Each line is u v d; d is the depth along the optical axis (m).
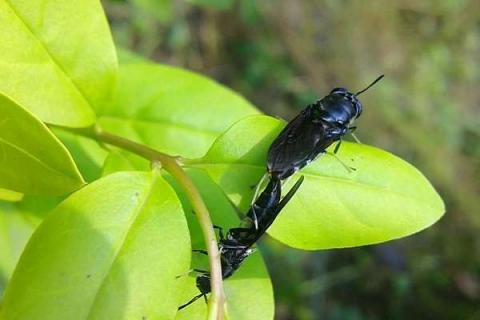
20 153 0.10
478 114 0.46
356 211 0.11
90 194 0.10
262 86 0.40
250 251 0.11
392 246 0.38
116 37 0.34
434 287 0.38
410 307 0.37
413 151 0.42
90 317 0.10
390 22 0.45
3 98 0.10
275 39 0.40
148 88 0.14
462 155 0.43
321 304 0.35
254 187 0.11
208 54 0.38
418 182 0.11
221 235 0.12
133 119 0.14
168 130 0.14
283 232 0.11
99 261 0.10
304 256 0.34
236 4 0.39
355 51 0.43
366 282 0.37
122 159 0.12
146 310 0.10
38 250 0.10
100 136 0.12
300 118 0.12
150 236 0.10
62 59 0.12
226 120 0.14
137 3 0.19
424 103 0.44
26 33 0.11
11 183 0.10
